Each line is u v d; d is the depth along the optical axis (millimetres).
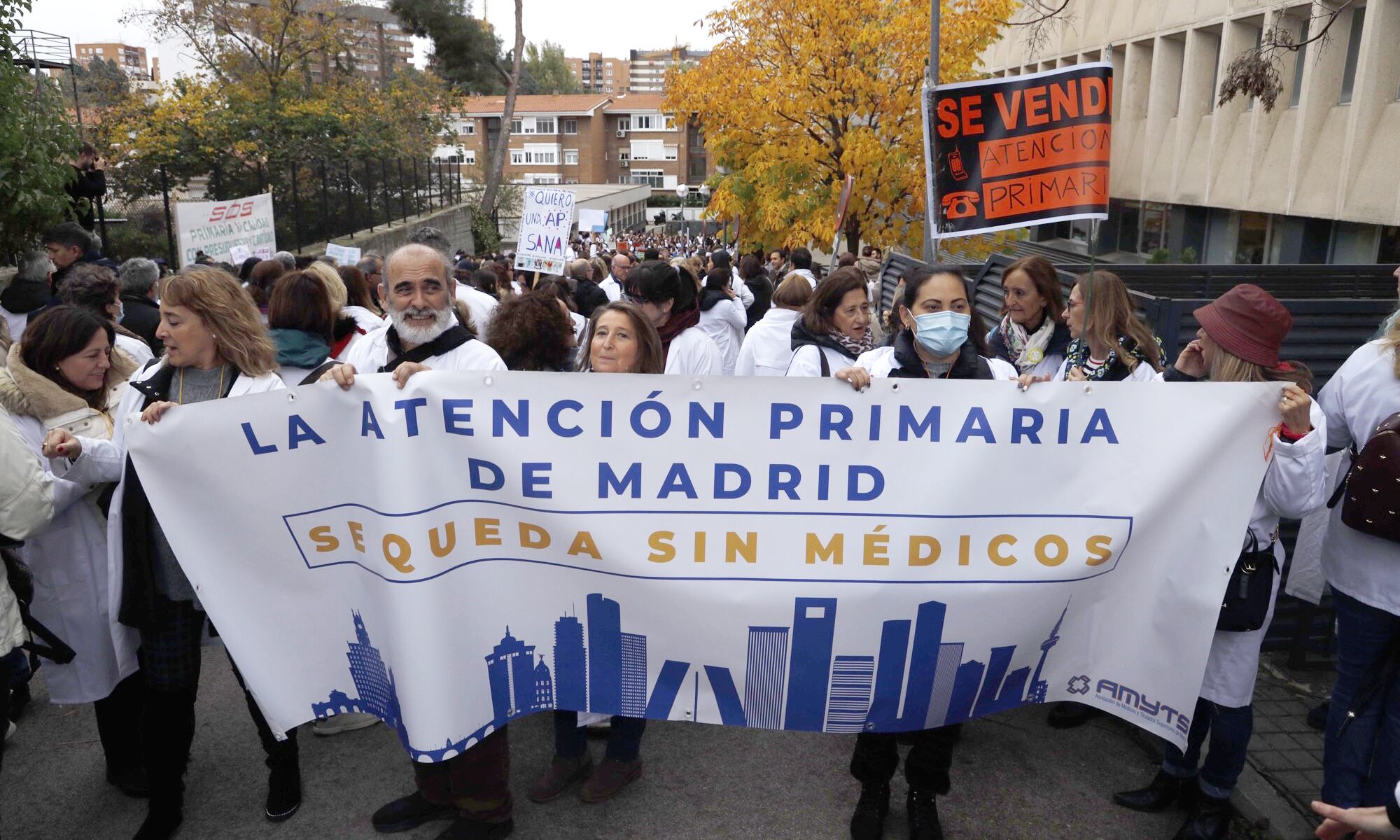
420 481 2990
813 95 16234
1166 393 2943
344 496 3059
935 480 2988
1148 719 3119
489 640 3070
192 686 3422
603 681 3125
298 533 3064
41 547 3445
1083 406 2957
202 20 28812
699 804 3758
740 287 10680
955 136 3705
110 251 15820
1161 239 23734
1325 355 4805
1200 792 3439
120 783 3812
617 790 3760
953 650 3072
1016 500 2998
